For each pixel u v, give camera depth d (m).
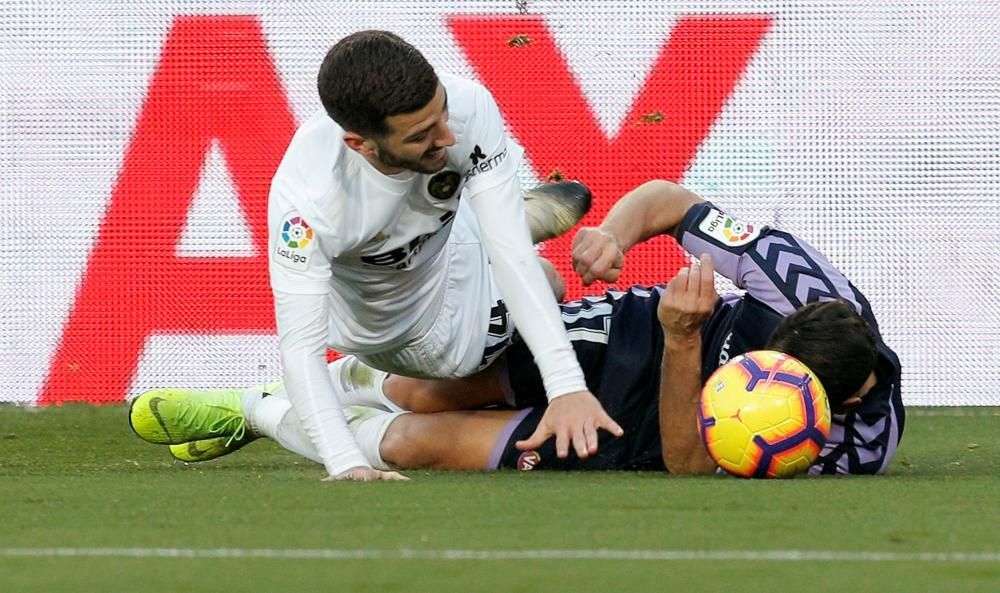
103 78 18.48
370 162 9.26
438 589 5.25
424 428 11.38
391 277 10.51
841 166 18.30
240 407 12.62
